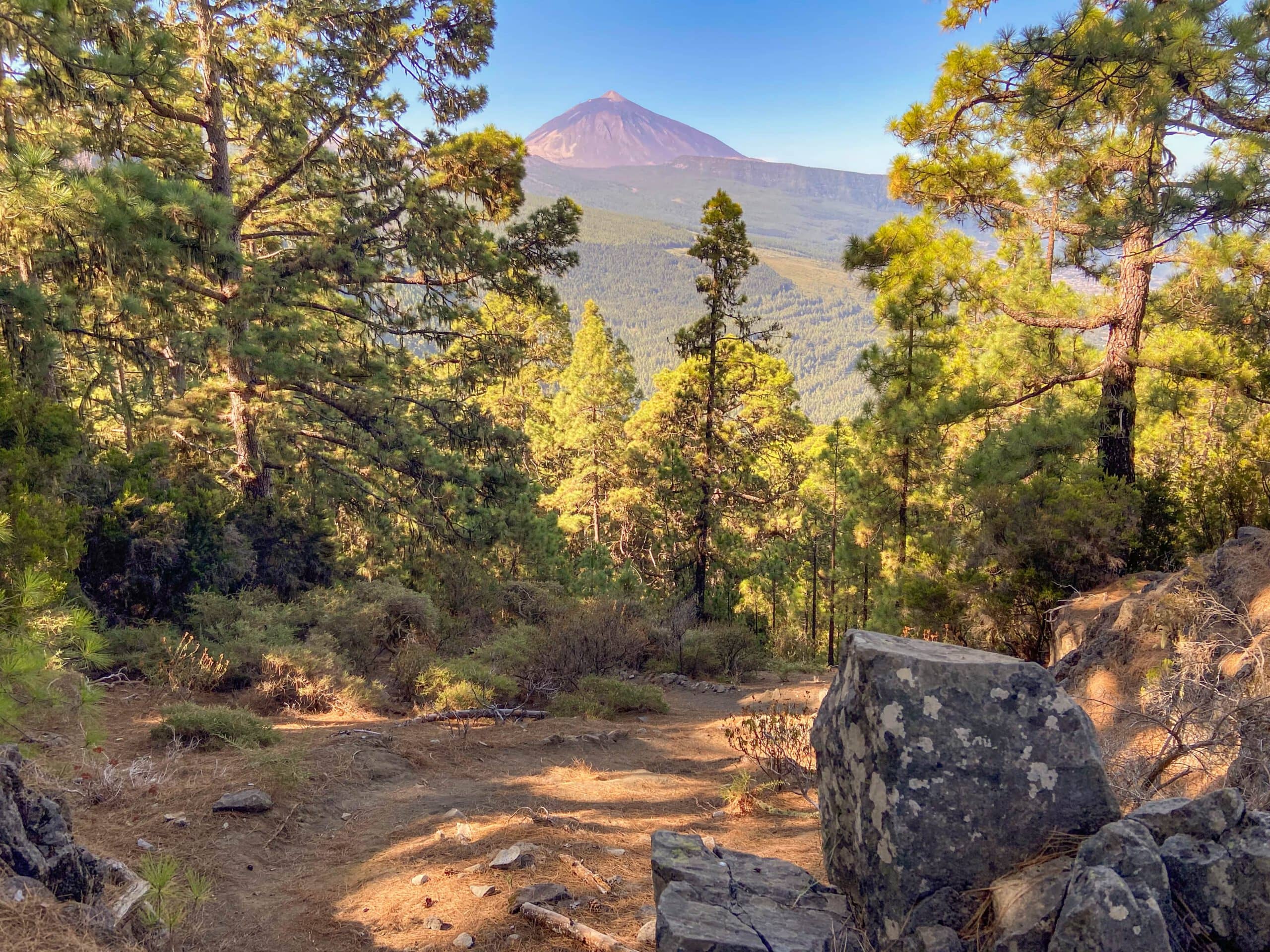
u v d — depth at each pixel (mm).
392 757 8758
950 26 17438
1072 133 14586
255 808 6496
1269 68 10430
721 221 29203
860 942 3242
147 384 18953
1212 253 13188
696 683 17312
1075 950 2578
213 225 15320
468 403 26125
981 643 14398
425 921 4527
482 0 21516
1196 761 5148
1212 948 2650
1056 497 14125
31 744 7121
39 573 8391
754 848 5734
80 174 13492
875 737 3309
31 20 12406
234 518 17250
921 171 17125
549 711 12953
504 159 23203
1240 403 14852
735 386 37062
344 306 23641
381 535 23188
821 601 35750
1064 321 15531
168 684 10992
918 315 19297
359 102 22234
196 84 20125
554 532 26359
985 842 3127
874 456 21594
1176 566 12719
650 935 4125
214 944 4383
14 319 12578
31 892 3492
